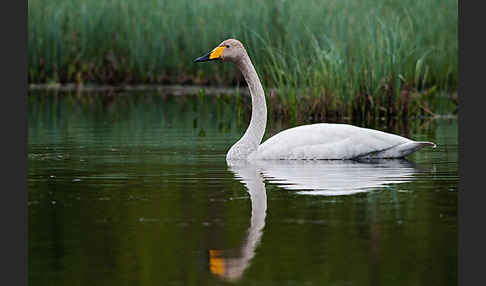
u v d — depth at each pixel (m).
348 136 16.78
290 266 9.41
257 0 34.28
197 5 35.31
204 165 15.99
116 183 14.05
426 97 25.55
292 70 27.73
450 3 32.81
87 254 9.88
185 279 9.04
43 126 22.83
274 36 32.31
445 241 10.30
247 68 17.03
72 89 34.22
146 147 18.56
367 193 13.09
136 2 36.62
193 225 11.09
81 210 11.97
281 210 11.91
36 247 10.15
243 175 14.75
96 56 36.16
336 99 24.25
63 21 36.44
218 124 23.19
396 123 23.02
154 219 11.42
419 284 8.84
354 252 9.90
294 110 24.31
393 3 32.66
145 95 31.72
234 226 11.04
